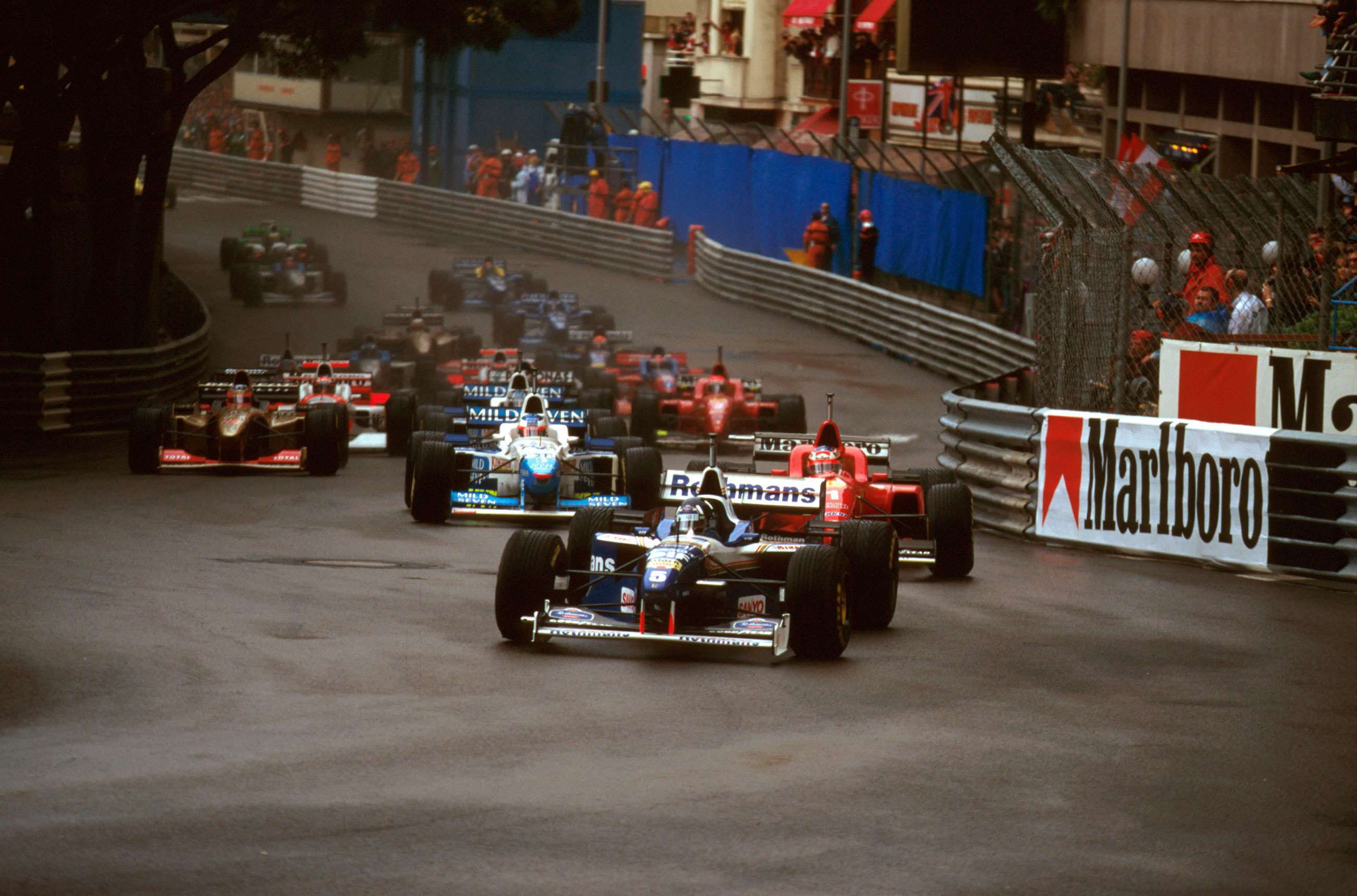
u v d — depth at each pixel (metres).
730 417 87.06
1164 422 53.06
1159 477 53.19
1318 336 54.47
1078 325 63.25
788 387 113.94
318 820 22.88
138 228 103.31
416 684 32.19
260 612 39.56
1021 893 20.50
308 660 34.28
